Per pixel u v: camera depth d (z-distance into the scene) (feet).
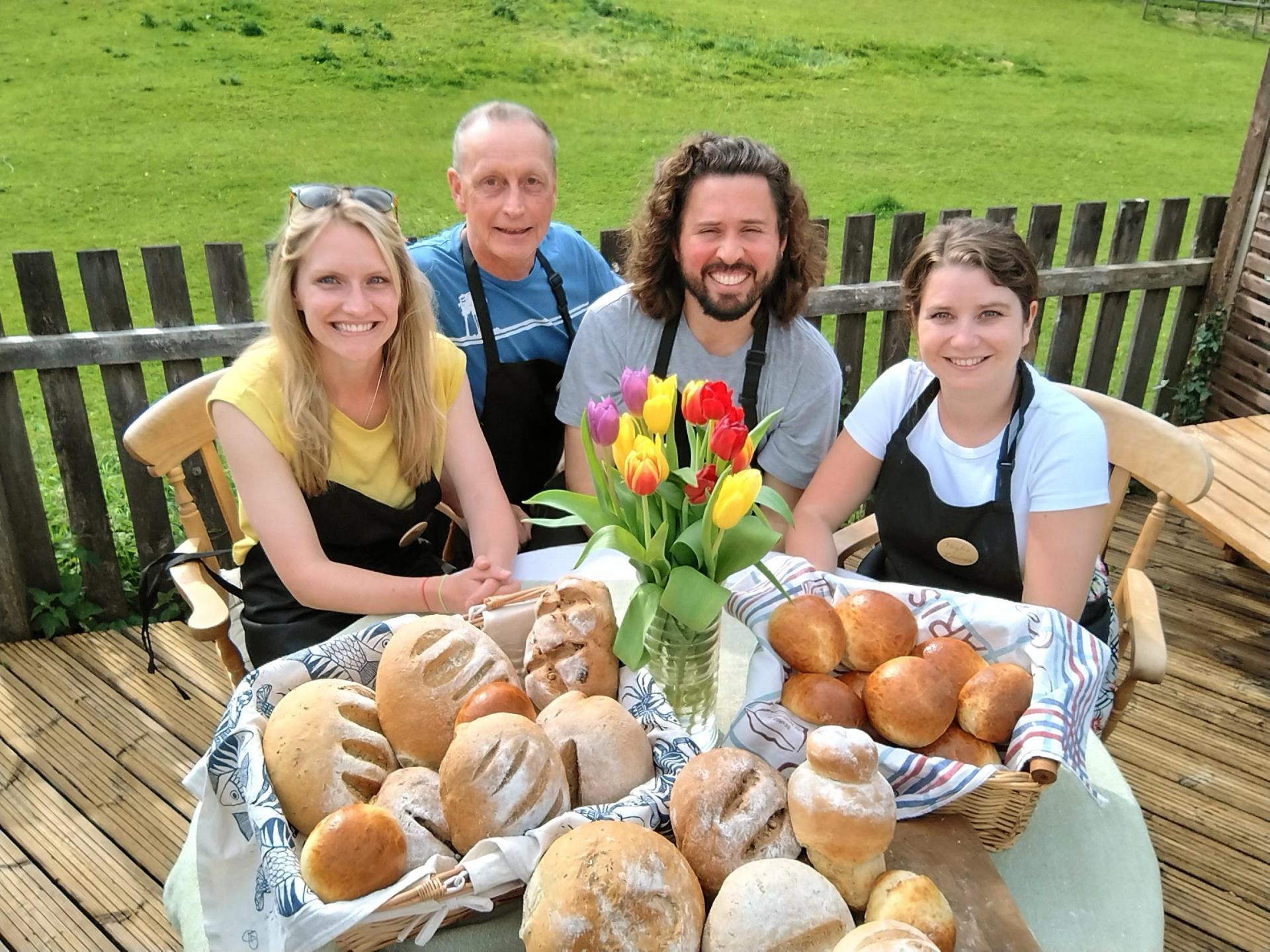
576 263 8.84
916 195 27.48
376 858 3.26
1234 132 35.60
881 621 4.39
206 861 3.76
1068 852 4.17
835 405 7.34
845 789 3.33
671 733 3.89
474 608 4.59
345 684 4.07
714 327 7.19
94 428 15.35
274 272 5.98
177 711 9.19
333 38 39.65
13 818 8.01
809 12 48.83
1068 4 54.34
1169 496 6.61
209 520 10.58
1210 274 13.01
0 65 34.63
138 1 41.11
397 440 6.48
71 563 10.61
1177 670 9.80
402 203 26.53
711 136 6.74
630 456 3.90
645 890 3.06
